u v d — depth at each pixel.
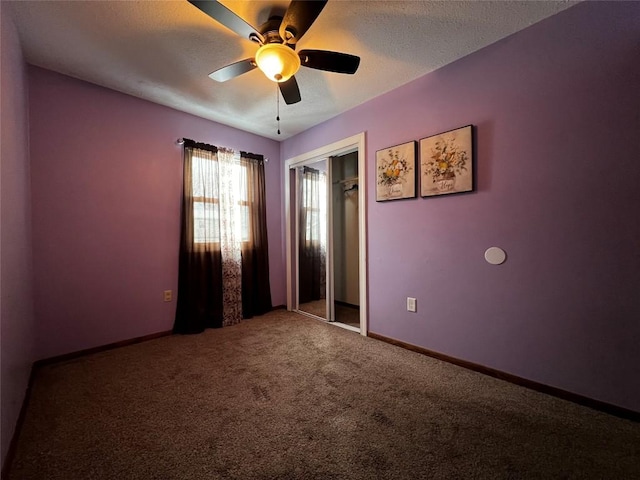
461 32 1.80
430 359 2.24
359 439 1.35
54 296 2.19
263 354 2.34
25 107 1.96
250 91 2.50
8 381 1.28
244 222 3.38
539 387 1.76
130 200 2.58
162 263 2.78
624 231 1.49
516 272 1.85
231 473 1.16
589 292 1.59
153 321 2.72
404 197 2.41
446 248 2.19
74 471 1.17
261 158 3.55
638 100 1.44
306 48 1.93
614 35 1.50
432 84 2.23
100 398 1.70
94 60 2.06
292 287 3.76
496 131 1.91
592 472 1.16
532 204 1.78
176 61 2.07
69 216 2.26
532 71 1.76
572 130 1.63
